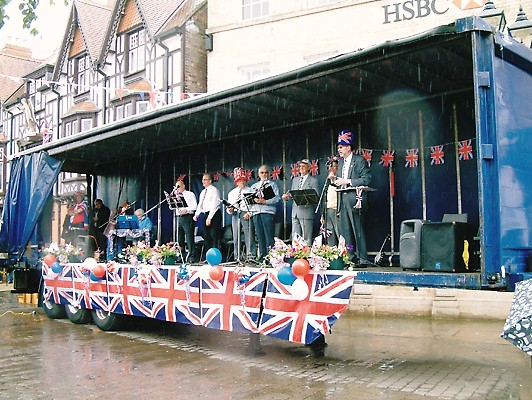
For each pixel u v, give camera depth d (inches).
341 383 207.8
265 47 548.4
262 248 313.4
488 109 195.8
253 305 241.3
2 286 609.0
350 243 273.3
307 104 313.7
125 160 465.1
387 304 414.9
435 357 258.1
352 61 232.7
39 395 191.0
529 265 206.4
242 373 222.1
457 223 221.1
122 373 221.5
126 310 302.5
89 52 826.2
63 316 370.9
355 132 336.2
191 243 356.8
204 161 414.6
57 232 600.7
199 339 295.6
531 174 215.0
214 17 581.9
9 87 1067.9
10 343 285.3
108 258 391.9
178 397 188.5
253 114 330.0
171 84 680.4
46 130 878.4
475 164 291.3
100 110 813.9
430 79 275.1
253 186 327.6
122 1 766.5
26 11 342.6
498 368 234.8
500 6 415.2
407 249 236.2
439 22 450.0
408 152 315.9
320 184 346.9
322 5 513.7
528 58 216.8
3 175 1036.5
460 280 194.2
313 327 219.8
